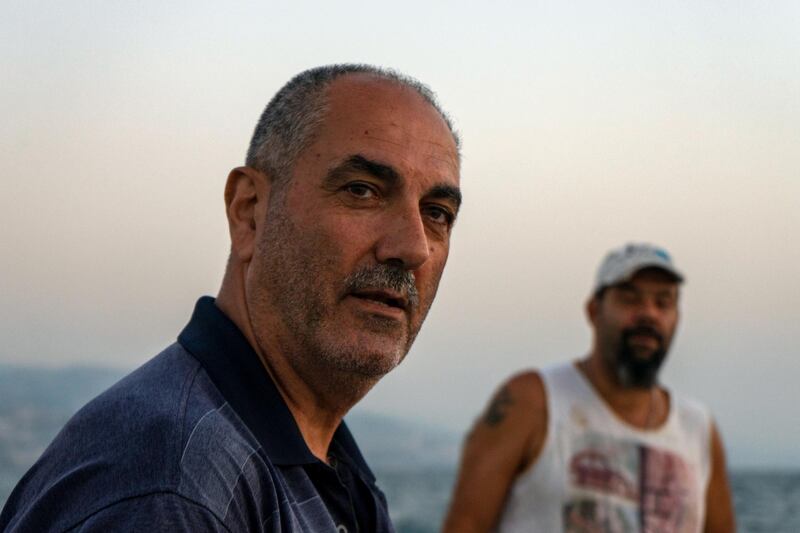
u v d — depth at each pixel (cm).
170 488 136
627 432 410
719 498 440
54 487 140
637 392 414
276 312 170
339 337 166
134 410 147
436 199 176
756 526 2167
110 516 133
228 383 162
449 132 182
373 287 167
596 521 400
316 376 171
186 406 149
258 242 174
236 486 145
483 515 398
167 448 140
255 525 147
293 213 169
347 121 170
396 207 169
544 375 414
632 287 414
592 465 404
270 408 164
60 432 154
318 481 169
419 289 176
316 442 179
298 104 175
